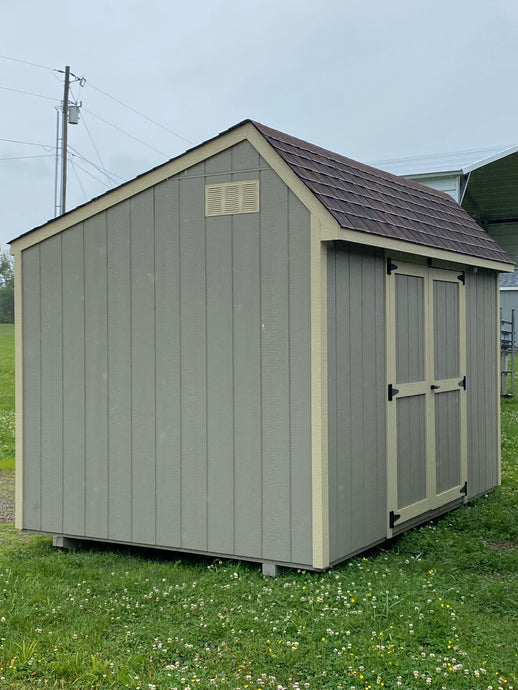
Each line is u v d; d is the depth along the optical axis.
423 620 4.83
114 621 5.04
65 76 26.94
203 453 6.25
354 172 7.08
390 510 6.75
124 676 4.21
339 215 5.76
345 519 6.06
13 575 6.00
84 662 4.41
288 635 4.73
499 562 6.23
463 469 8.29
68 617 5.07
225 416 6.16
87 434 6.79
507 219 28.88
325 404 5.80
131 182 6.54
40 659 4.45
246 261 6.07
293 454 5.87
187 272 6.33
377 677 4.17
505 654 4.47
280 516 5.91
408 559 6.29
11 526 7.88
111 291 6.67
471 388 8.55
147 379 6.51
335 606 5.13
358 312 6.32
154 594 5.46
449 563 6.17
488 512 7.93
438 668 4.24
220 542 6.18
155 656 4.51
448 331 8.00
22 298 7.08
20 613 5.09
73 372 6.85
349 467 6.14
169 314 6.41
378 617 4.89
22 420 7.10
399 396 6.94
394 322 6.88
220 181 6.18
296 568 6.01
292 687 4.13
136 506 6.56
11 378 22.31
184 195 6.34
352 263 6.23
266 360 5.98
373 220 6.26
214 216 6.21
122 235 6.62
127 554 6.76
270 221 5.96
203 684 4.17
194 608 5.15
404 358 7.07
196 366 6.29
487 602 5.30
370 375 6.49
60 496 6.93
